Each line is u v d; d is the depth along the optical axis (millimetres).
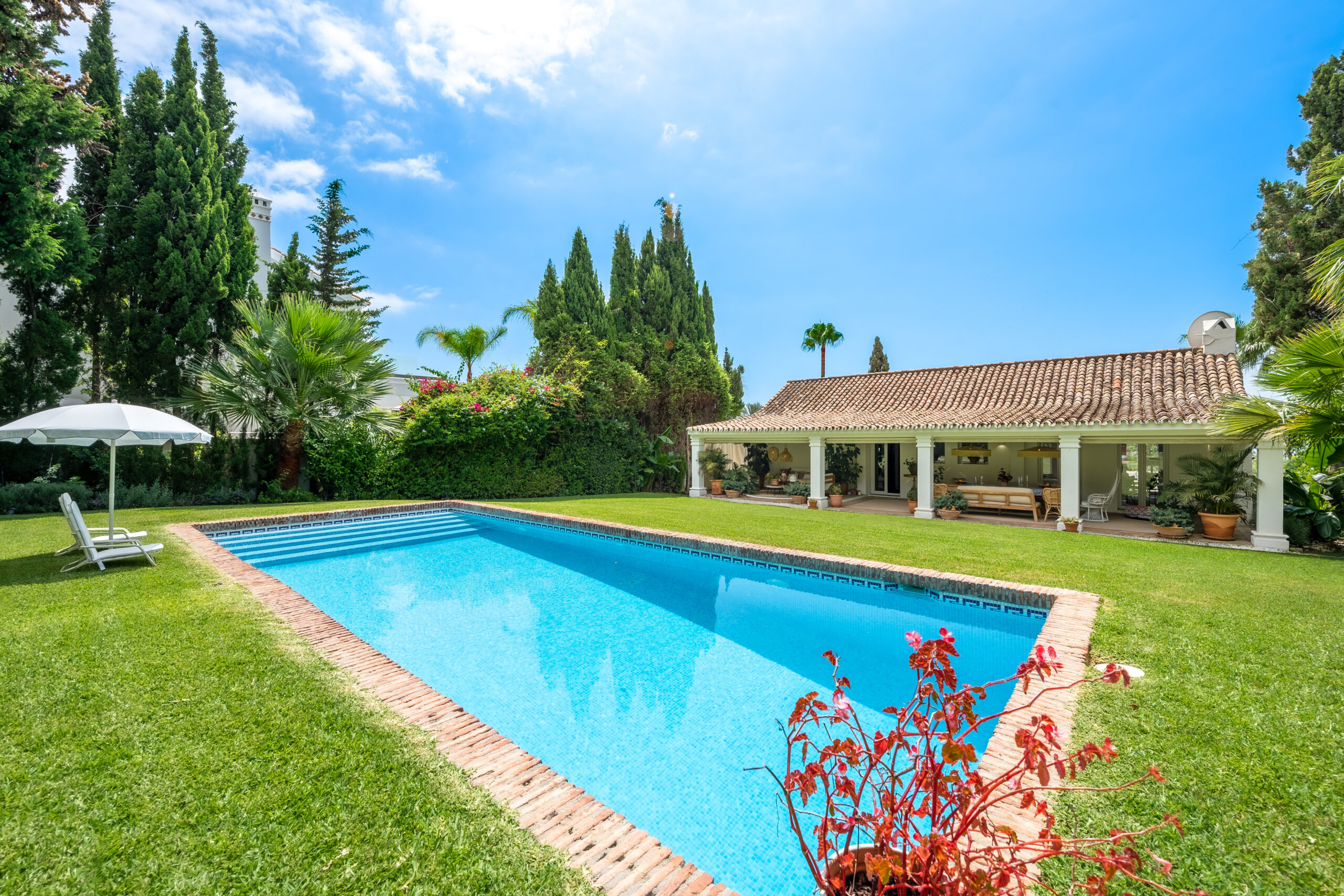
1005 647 6281
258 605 5969
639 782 3916
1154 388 14133
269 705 3793
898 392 19844
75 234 12367
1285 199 16234
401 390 27219
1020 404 15781
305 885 2285
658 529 12117
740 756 4234
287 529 12414
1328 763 3270
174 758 3152
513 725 4684
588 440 21453
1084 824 2721
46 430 6758
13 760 3105
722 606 7824
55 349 13500
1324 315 15289
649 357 24484
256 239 22969
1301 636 5422
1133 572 8234
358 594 8359
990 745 3535
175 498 14656
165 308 14953
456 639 6562
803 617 7352
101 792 2846
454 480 18156
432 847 2520
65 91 13328
